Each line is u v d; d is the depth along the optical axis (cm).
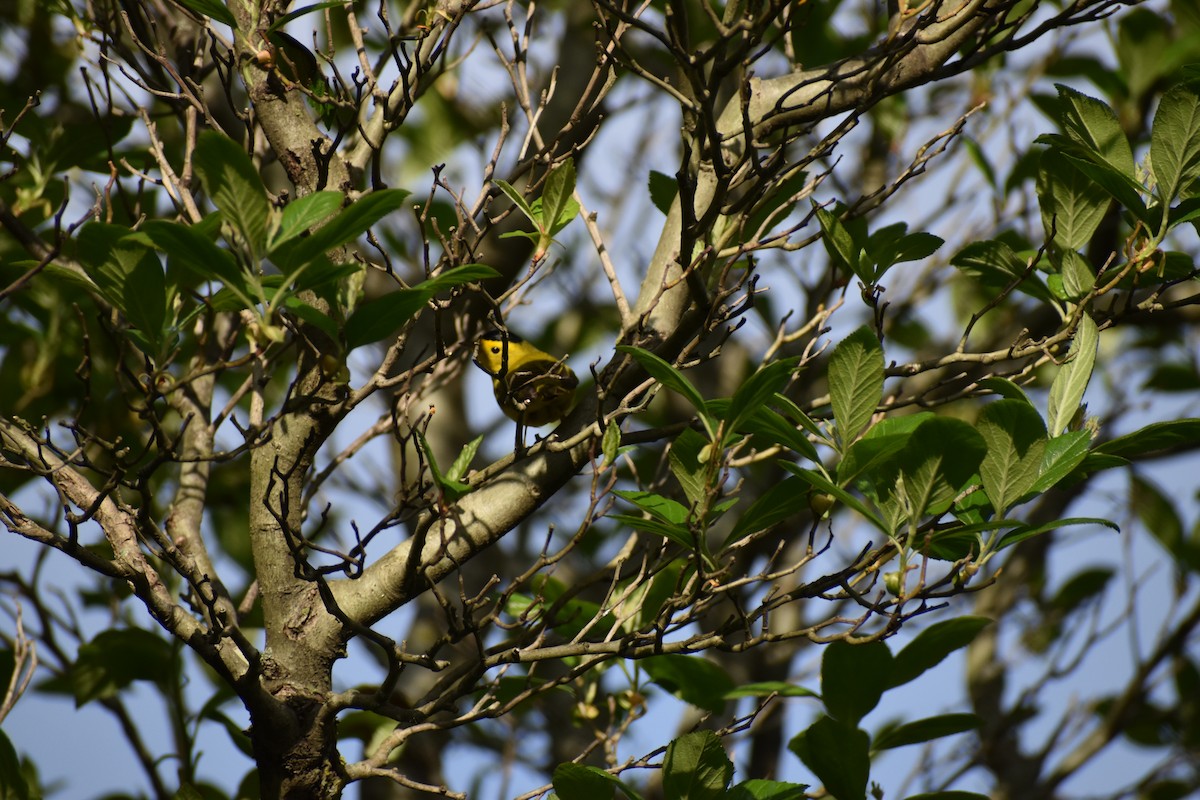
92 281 485
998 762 1049
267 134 593
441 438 1127
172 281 457
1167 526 1080
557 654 526
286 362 1020
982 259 620
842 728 576
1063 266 588
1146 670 1037
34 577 782
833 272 640
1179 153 521
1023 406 455
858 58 628
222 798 779
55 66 940
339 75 568
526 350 782
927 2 548
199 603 589
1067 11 579
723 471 545
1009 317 1173
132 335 470
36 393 843
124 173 804
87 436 486
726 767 529
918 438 454
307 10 535
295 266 410
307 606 565
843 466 479
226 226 429
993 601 1154
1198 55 962
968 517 507
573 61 1094
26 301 850
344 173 590
